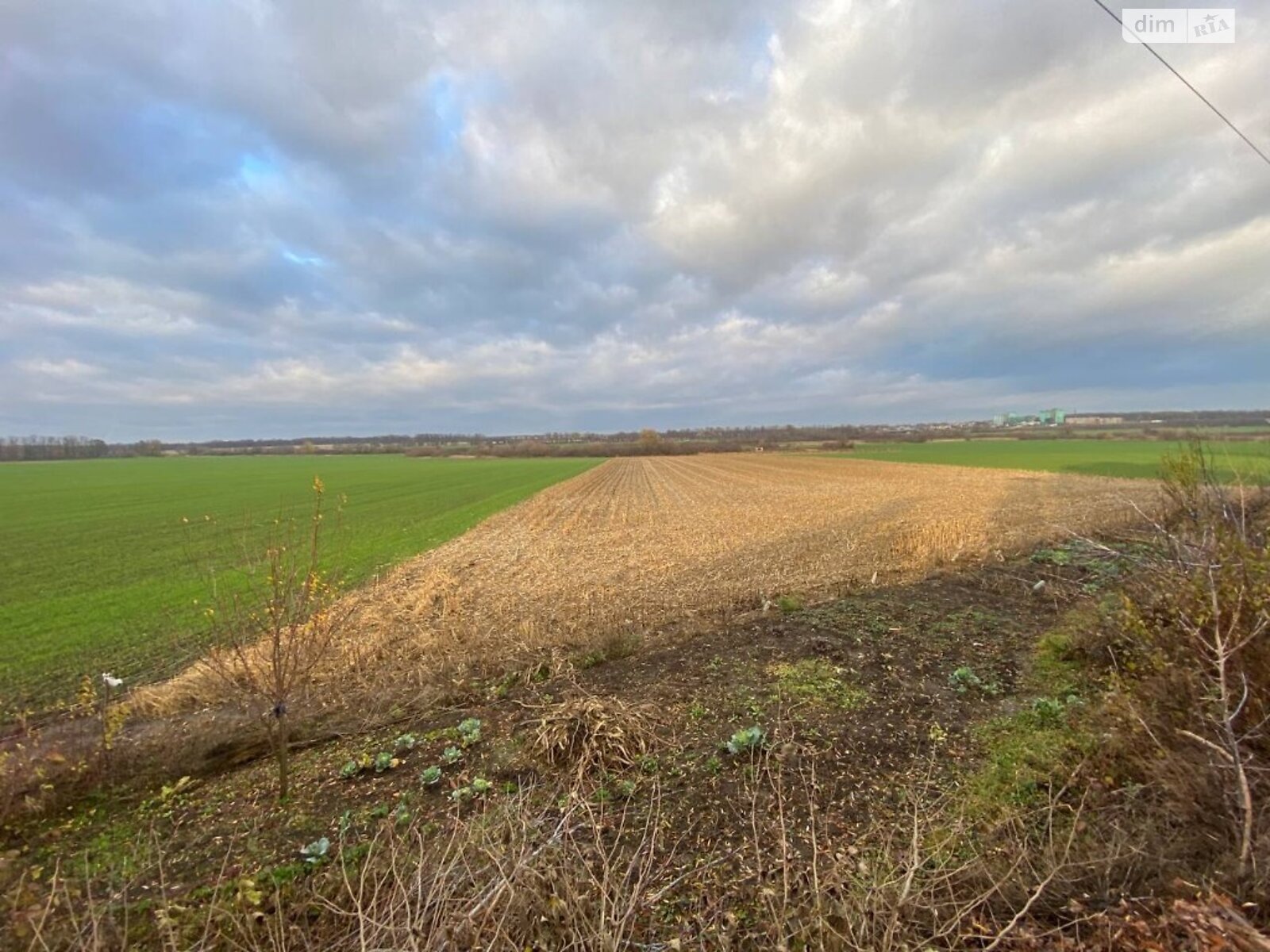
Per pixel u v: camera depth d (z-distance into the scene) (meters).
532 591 13.66
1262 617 3.81
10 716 7.77
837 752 5.51
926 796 4.81
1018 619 9.22
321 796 5.30
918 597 10.53
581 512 31.23
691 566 15.73
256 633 7.34
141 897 4.03
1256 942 2.49
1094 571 11.64
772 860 4.14
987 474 48.91
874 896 3.29
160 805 5.32
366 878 3.97
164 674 9.23
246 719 7.07
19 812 5.15
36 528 26.48
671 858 4.15
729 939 3.46
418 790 5.26
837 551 16.06
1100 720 5.19
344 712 7.21
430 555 19.64
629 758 5.49
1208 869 3.17
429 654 9.14
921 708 6.32
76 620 12.17
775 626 9.14
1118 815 3.98
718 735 5.89
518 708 6.86
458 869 3.79
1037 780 4.76
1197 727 4.12
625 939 3.42
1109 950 2.74
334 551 20.03
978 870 3.55
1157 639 4.93
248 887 3.66
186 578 16.16
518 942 3.25
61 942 3.55
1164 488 6.61
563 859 3.77
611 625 9.72
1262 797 3.55
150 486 51.53
